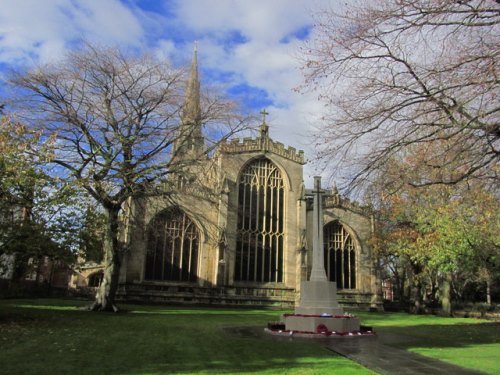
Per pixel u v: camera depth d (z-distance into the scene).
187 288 48.56
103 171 27.53
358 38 10.08
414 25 9.70
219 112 31.89
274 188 55.66
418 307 50.19
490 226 26.59
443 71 9.69
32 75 27.48
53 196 19.61
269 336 18.52
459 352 14.99
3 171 18.27
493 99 9.84
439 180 11.59
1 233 19.06
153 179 30.02
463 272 47.44
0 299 41.53
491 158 10.80
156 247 48.66
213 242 46.91
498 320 38.31
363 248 57.84
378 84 10.45
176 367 10.97
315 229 22.45
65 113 27.88
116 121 29.11
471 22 9.66
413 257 39.72
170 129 30.78
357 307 56.00
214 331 19.94
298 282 52.09
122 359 11.88
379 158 10.86
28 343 14.14
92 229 21.31
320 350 14.59
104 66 28.69
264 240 53.72
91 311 29.47
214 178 41.56
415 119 10.64
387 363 12.40
